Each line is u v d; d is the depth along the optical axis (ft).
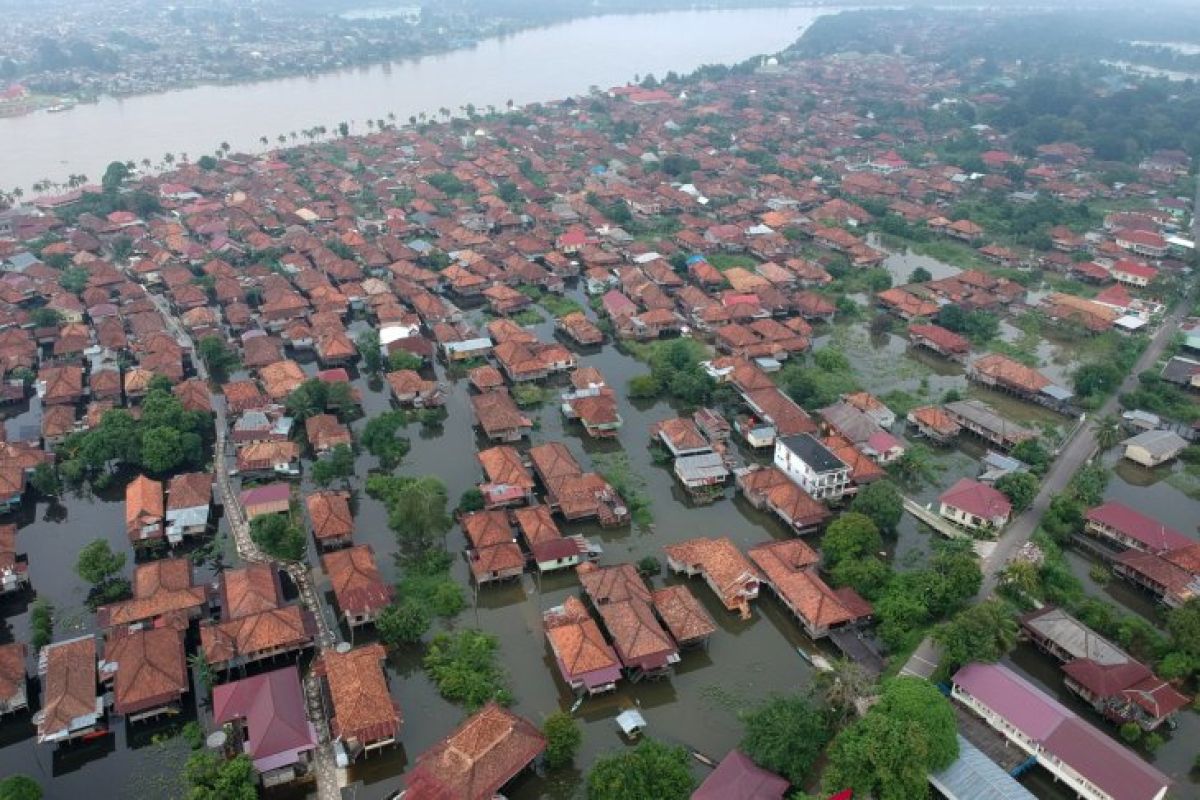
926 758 236.84
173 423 424.87
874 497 361.92
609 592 316.81
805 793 243.19
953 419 454.40
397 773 259.19
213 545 360.69
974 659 279.90
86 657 286.87
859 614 309.63
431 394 467.93
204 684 287.48
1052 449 430.61
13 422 458.91
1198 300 609.42
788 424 431.43
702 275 634.43
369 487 399.03
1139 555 341.21
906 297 598.34
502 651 307.17
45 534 377.71
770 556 335.47
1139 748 267.39
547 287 635.25
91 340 532.73
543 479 388.98
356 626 313.12
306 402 444.96
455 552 356.59
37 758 267.80
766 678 297.12
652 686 292.81
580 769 260.83
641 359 533.96
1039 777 256.93
